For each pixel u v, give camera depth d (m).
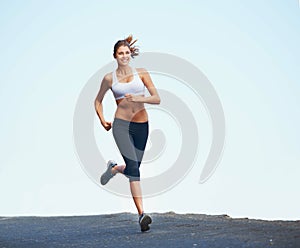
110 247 7.93
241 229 8.72
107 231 9.38
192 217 10.41
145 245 7.88
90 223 10.48
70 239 8.81
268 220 9.65
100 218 11.06
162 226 9.46
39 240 8.87
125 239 8.48
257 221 9.59
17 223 10.97
